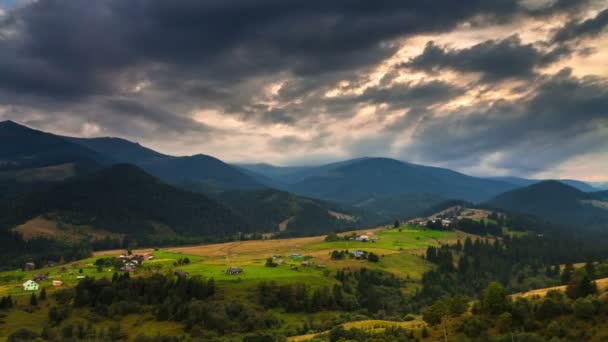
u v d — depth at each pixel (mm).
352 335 149250
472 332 125688
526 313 125688
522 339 112625
